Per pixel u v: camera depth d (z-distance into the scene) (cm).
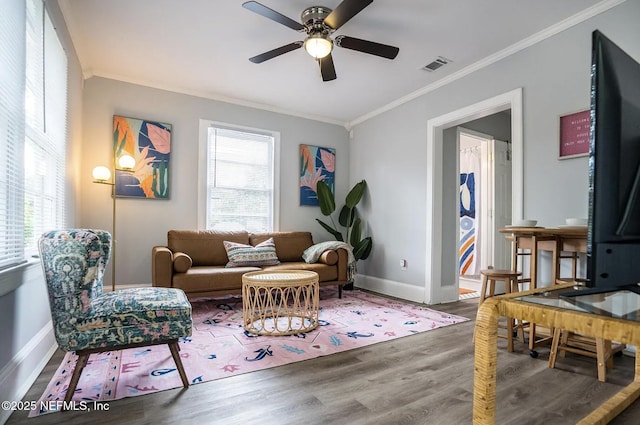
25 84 174
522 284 286
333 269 392
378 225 467
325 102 448
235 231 420
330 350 231
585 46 255
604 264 89
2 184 148
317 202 498
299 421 147
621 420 125
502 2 244
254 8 216
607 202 90
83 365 159
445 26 274
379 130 471
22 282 167
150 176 390
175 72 365
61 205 260
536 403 165
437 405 161
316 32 251
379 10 254
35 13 196
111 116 374
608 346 202
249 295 279
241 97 434
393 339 256
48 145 225
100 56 332
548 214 273
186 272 329
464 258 521
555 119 271
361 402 164
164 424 144
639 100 97
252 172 457
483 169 482
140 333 167
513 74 304
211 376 190
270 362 210
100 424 143
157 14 263
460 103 355
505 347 245
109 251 171
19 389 164
